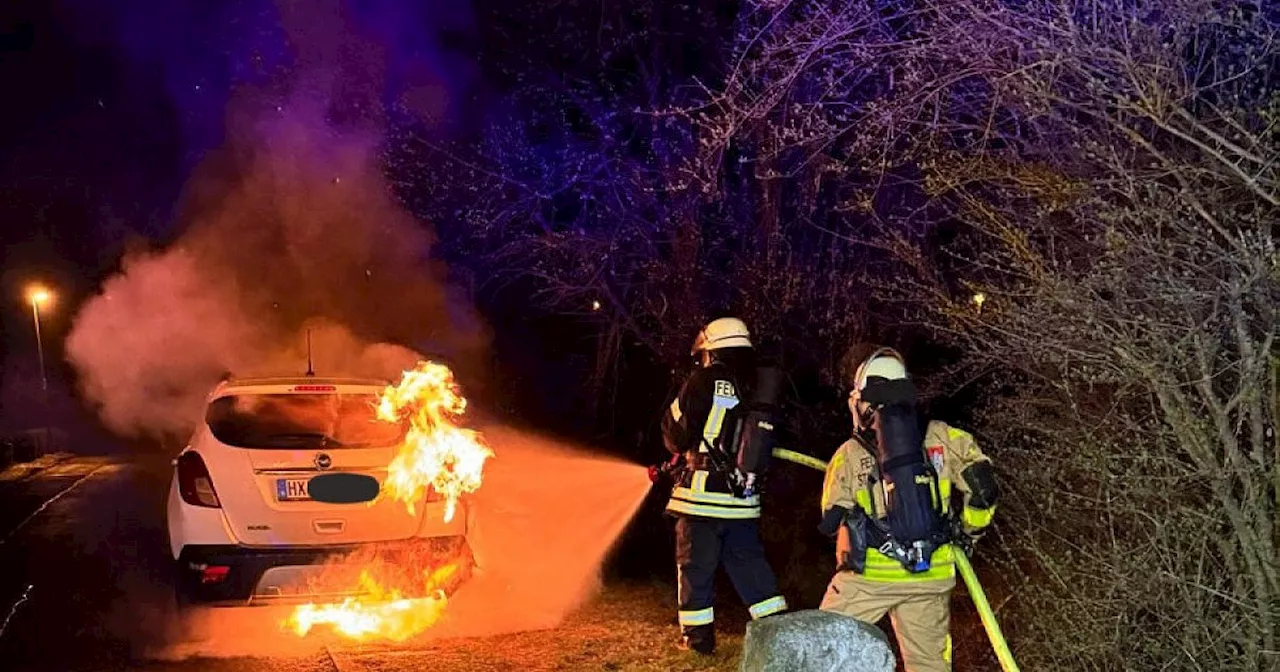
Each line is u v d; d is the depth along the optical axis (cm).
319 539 623
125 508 1268
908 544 404
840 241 844
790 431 921
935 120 463
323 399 701
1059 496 455
